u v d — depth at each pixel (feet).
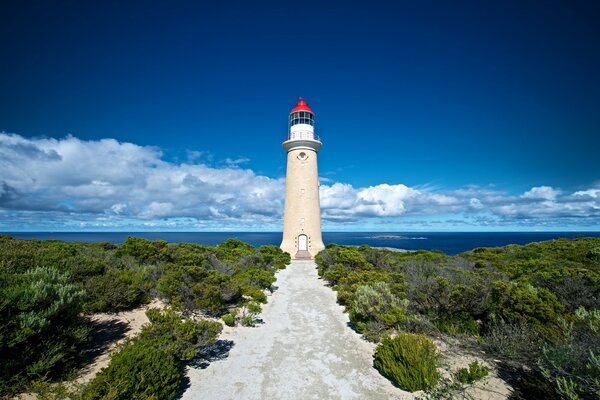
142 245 64.54
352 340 33.01
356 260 66.69
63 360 21.84
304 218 120.26
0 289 21.84
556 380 18.10
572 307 33.50
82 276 37.24
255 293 48.75
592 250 69.05
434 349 24.88
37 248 40.52
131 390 18.40
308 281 68.44
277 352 29.89
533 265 57.00
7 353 19.67
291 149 124.47
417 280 42.86
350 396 22.12
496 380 22.41
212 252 85.51
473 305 32.83
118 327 31.48
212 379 24.44
